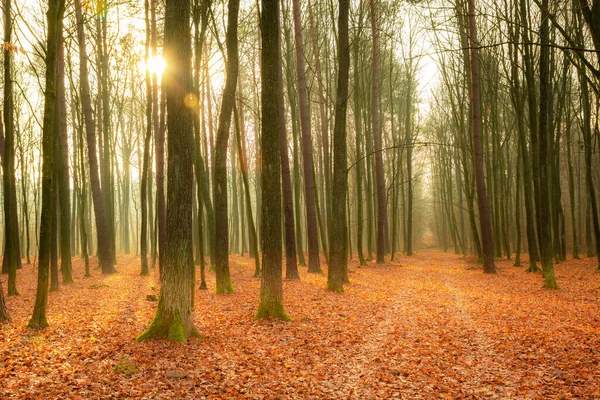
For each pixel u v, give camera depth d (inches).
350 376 287.0
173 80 352.8
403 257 1536.7
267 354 327.6
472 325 419.5
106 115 1123.3
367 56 1214.9
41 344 328.8
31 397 232.4
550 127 1005.8
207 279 803.4
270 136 443.8
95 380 260.1
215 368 292.0
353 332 397.1
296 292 613.9
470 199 1135.6
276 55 447.5
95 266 1056.2
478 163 899.4
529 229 868.0
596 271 817.5
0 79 826.2
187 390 253.4
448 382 274.7
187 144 356.8
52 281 641.6
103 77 1111.0
